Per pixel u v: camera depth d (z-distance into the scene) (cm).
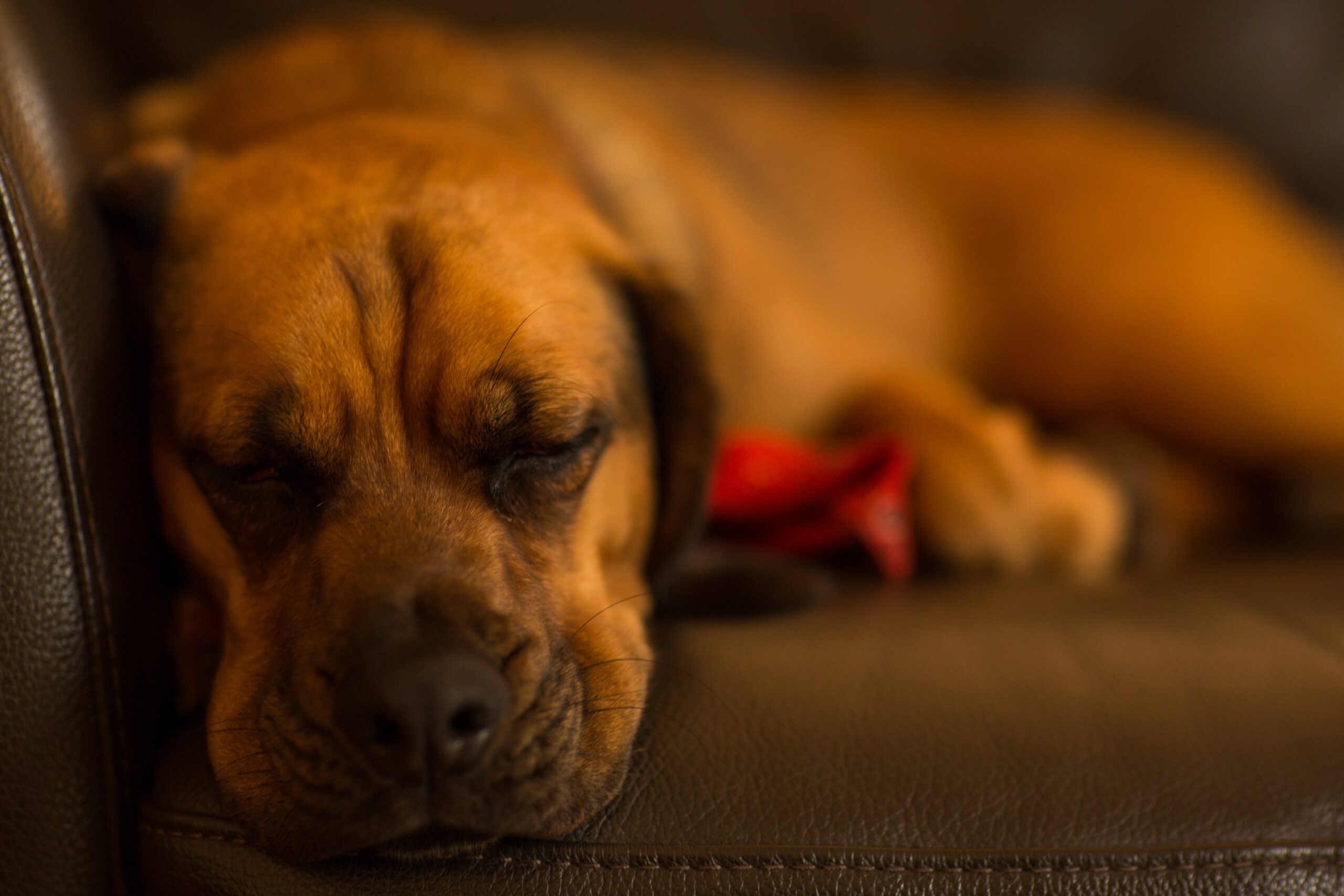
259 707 110
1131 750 110
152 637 123
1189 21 298
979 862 102
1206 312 258
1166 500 230
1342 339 260
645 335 148
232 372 118
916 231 281
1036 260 280
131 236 132
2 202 102
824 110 284
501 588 115
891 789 106
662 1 281
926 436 187
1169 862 103
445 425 119
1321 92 302
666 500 150
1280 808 106
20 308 103
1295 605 145
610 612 128
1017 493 181
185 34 233
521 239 133
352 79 175
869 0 295
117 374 119
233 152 156
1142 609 145
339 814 98
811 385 205
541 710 107
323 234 124
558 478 128
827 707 115
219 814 106
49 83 126
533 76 210
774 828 103
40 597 104
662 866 102
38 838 103
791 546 170
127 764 112
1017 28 298
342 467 118
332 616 108
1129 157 283
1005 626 135
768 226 241
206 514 126
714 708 116
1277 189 303
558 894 101
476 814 99
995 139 291
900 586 163
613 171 189
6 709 102
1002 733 112
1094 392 273
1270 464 251
